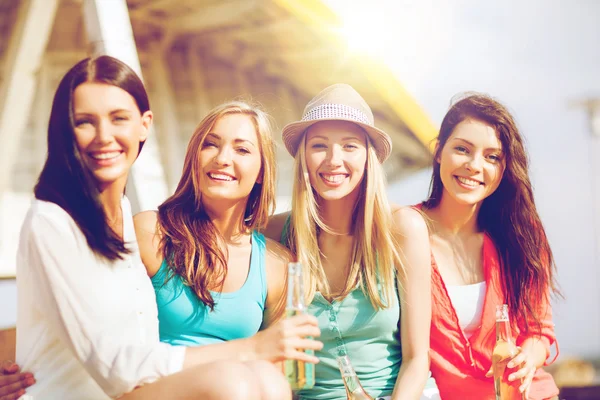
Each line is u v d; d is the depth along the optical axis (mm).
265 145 2127
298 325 1710
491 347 2320
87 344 1670
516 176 2363
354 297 2229
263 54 5168
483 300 2375
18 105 4602
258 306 2100
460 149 2340
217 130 2062
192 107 5383
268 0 4387
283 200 5070
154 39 5254
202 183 2064
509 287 2389
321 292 2238
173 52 5355
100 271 1717
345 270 2275
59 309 1667
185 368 1664
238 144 2062
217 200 2074
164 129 5262
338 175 2184
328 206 2273
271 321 2176
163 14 5039
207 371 1600
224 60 5430
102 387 1665
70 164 1710
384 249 2213
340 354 2100
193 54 5383
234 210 2119
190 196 2115
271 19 4617
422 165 5117
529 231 2398
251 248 2145
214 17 4887
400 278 2246
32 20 4340
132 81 1777
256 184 2170
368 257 2213
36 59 4520
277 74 5344
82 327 1667
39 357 1747
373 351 2227
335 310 2223
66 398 1725
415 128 4762
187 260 2012
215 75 5449
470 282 2422
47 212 1690
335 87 2271
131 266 1811
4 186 4945
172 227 2047
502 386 2084
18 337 1786
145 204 2912
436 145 2463
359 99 2254
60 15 4922
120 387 1646
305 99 5434
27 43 4410
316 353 2234
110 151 1747
